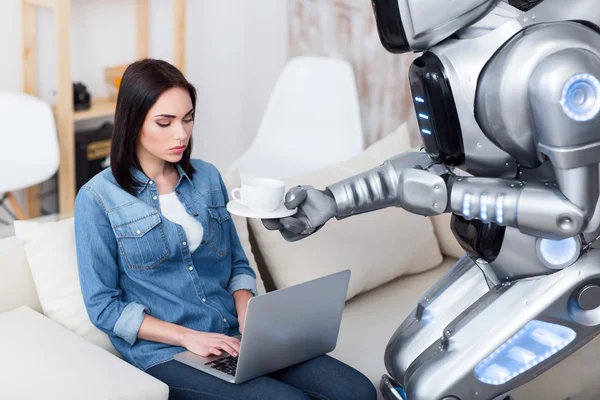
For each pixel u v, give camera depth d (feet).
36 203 12.08
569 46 4.69
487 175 5.27
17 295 6.45
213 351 5.98
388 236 7.97
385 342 7.13
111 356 5.76
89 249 6.04
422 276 8.44
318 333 6.10
